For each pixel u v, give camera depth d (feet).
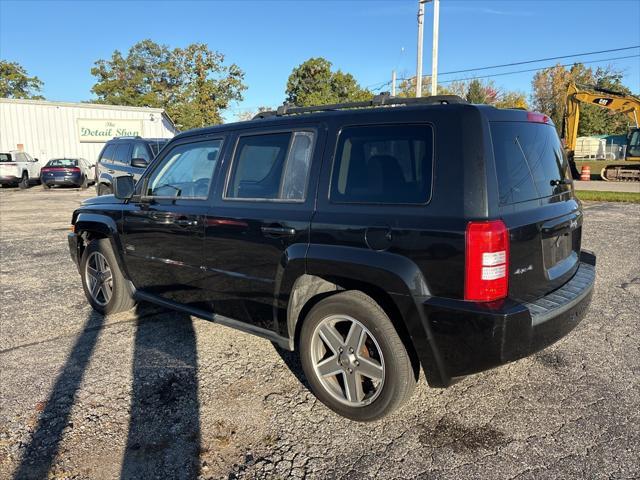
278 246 11.01
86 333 15.40
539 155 10.68
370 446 9.49
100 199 17.53
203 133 13.78
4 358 13.62
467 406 10.83
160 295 14.96
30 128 92.58
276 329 11.52
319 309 10.52
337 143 10.61
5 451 9.45
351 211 9.97
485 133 9.07
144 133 102.53
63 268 24.17
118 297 16.33
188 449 9.46
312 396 11.37
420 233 8.96
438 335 8.88
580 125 233.96
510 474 8.58
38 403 11.18
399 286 9.07
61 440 9.78
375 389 10.02
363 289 10.02
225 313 12.90
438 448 9.37
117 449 9.49
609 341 14.05
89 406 11.02
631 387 11.44
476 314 8.45
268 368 12.78
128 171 40.65
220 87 161.79
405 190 9.44
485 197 8.72
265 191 11.74
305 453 9.30
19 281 21.72
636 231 31.83
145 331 15.48
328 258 9.95
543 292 10.04
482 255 8.50
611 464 8.76
